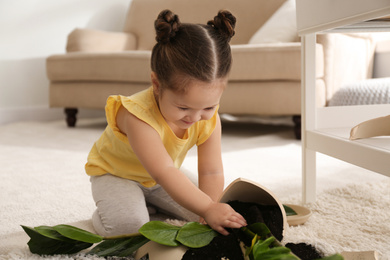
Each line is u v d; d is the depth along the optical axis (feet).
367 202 3.51
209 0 9.78
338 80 7.43
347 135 3.21
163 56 2.58
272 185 4.34
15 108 10.57
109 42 10.12
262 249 2.02
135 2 11.05
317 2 3.16
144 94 2.94
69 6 11.01
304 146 3.59
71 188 4.41
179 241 2.33
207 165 3.19
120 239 2.56
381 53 8.37
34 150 6.79
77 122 10.46
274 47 6.94
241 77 7.20
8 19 10.36
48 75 9.35
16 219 3.44
